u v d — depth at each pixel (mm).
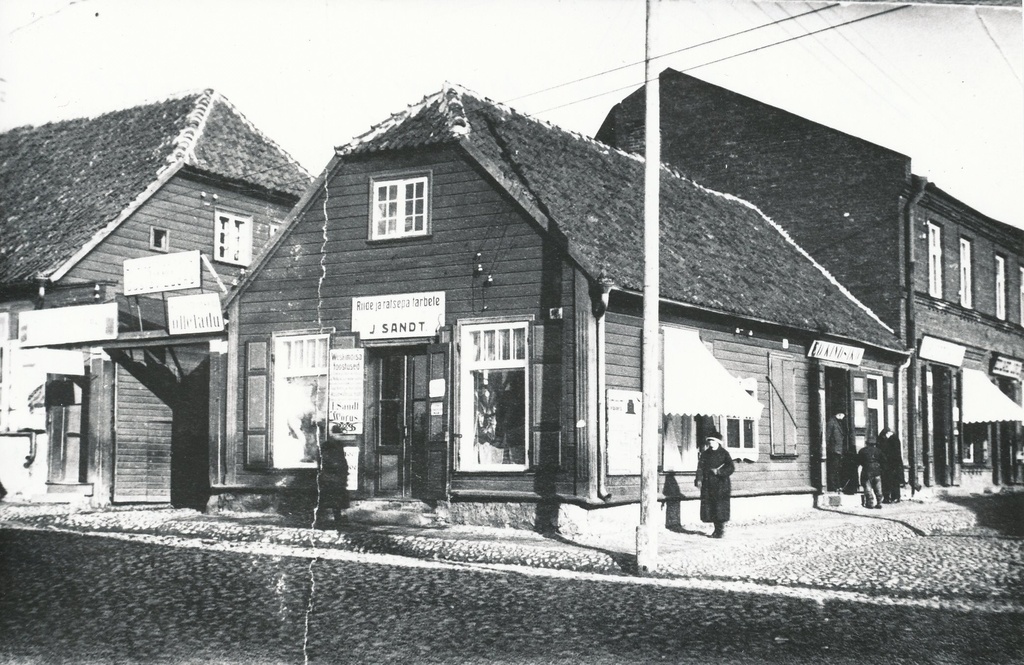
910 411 28156
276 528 17531
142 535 16688
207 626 10477
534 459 17531
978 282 32125
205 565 13742
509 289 18109
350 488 19266
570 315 17469
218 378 20812
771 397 22672
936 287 29859
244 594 11953
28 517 19578
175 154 25625
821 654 9555
